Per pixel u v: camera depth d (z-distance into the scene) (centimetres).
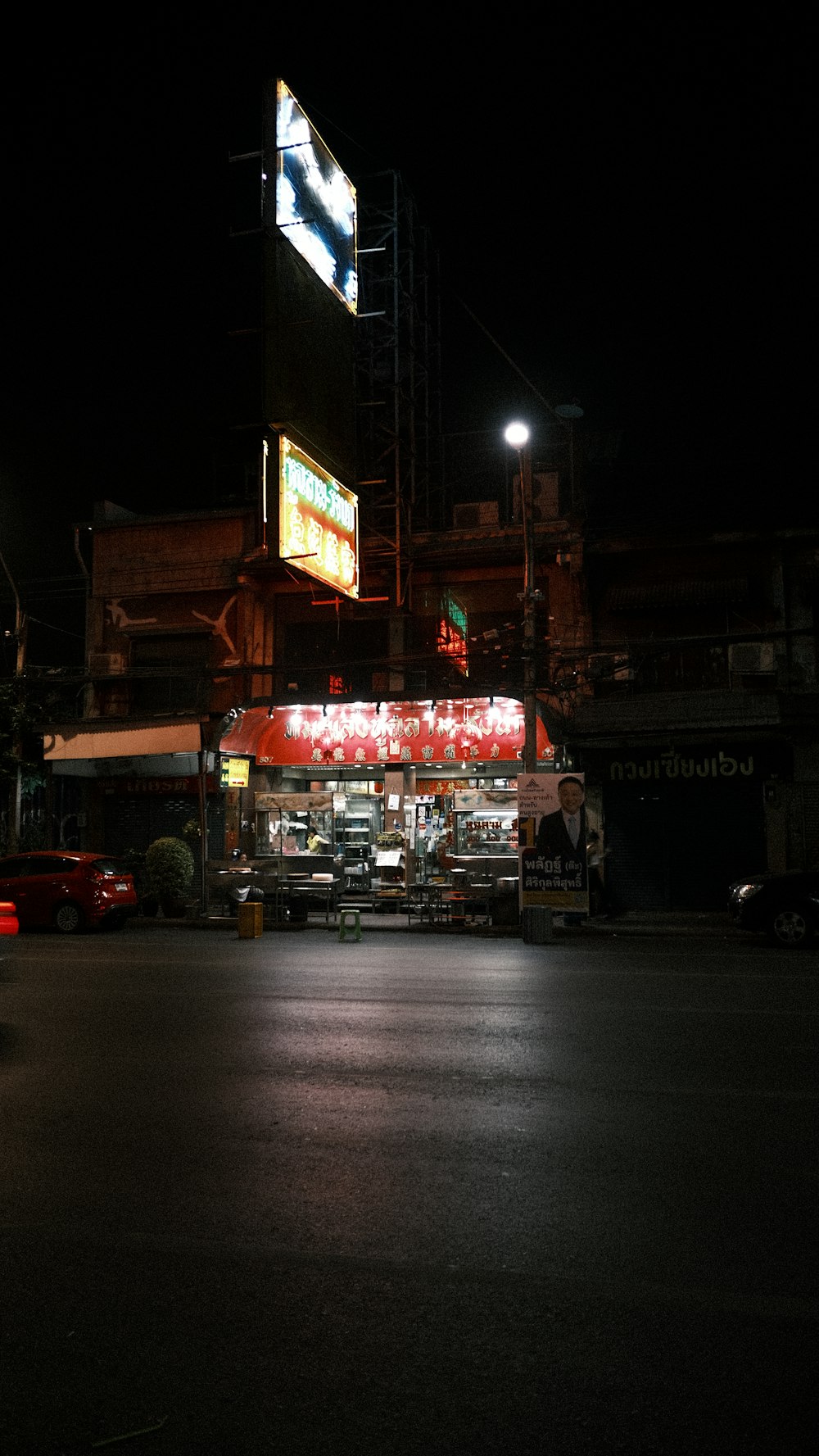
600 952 1586
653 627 2247
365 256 2681
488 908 2052
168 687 2530
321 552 2152
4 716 2417
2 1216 497
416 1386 342
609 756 2238
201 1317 393
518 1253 446
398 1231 471
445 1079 741
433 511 2734
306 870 2238
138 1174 552
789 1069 759
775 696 2000
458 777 2366
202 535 2525
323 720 2403
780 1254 442
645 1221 479
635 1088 710
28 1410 332
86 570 2620
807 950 1588
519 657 2128
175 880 2286
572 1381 344
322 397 2225
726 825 2169
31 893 2006
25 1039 896
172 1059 812
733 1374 347
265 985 1211
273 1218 489
